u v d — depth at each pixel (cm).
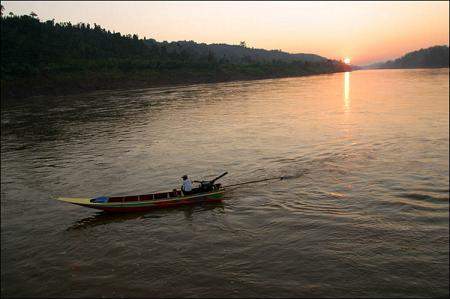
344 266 1266
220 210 1752
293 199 1856
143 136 3497
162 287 1174
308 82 12031
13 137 3672
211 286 1172
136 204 1748
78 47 12612
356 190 1969
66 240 1501
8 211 1817
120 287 1180
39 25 13288
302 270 1246
